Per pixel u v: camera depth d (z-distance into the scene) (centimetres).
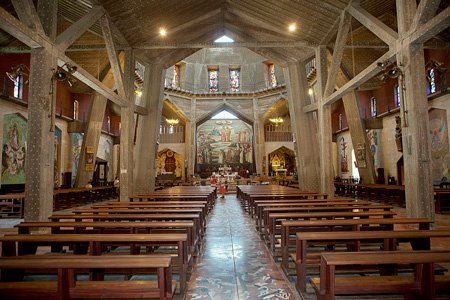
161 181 2783
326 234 385
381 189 1503
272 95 3059
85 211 635
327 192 1386
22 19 751
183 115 3120
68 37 908
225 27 1792
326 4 1185
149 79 1692
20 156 1628
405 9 808
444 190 1188
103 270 390
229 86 3222
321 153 1435
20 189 1539
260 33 1648
